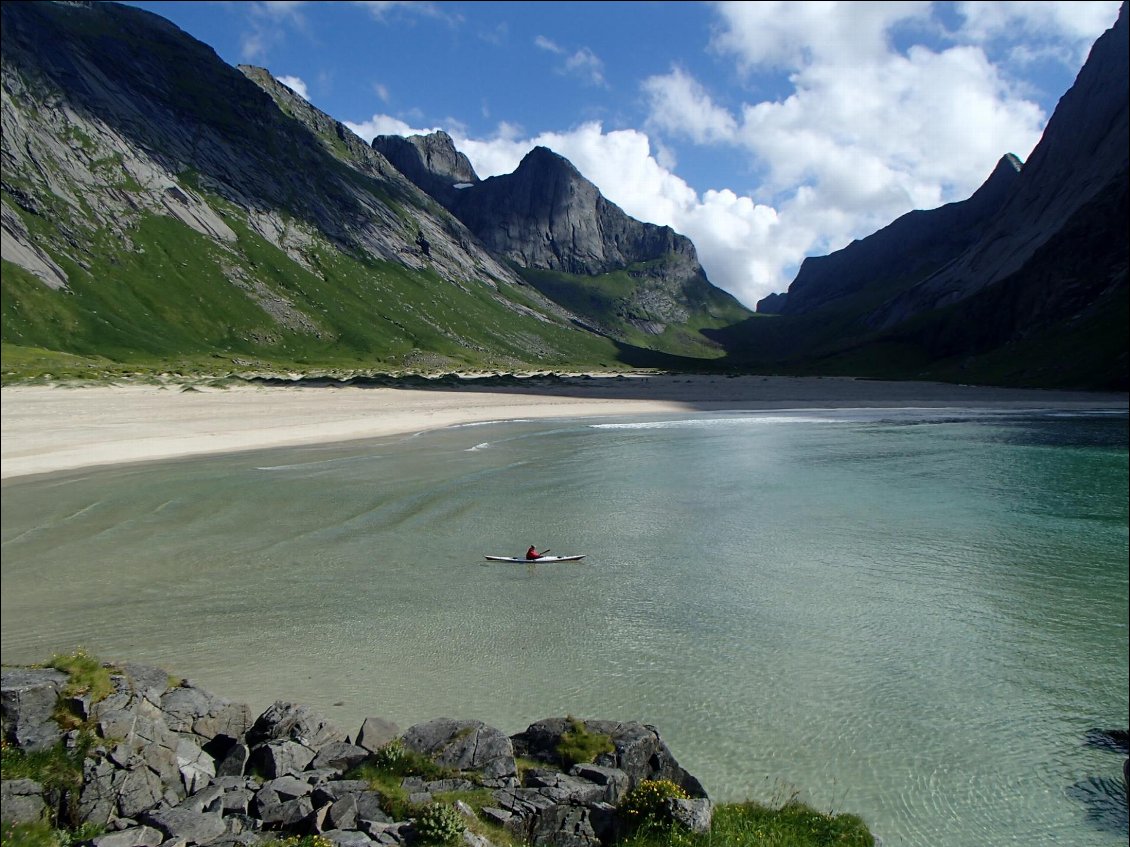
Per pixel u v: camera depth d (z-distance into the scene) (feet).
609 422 324.39
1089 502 159.94
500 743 51.70
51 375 371.56
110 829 40.70
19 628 84.28
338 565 110.63
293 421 280.72
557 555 118.32
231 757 48.44
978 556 119.34
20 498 146.41
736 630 90.02
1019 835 55.72
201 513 138.00
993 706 72.95
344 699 71.36
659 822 46.98
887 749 65.67
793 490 171.42
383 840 40.57
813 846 49.24
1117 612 96.32
